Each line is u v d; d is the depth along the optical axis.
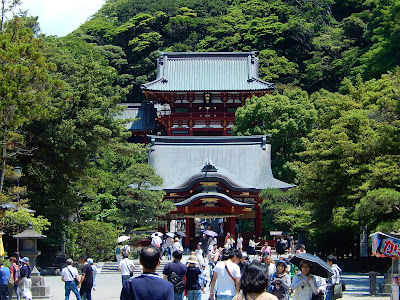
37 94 33.81
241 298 10.42
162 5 132.12
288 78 105.62
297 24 111.19
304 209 46.44
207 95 87.19
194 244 54.91
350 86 46.69
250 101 76.69
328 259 18.70
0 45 33.97
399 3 81.00
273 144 70.25
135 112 94.38
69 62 52.25
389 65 76.31
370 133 38.25
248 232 57.19
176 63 90.75
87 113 42.31
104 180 56.97
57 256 43.34
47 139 41.41
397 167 35.09
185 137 66.88
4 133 33.62
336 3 126.12
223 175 56.78
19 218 36.22
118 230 48.53
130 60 121.12
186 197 57.03
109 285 33.34
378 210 32.28
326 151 39.94
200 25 125.38
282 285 16.59
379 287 27.84
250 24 118.88
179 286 16.80
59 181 43.97
